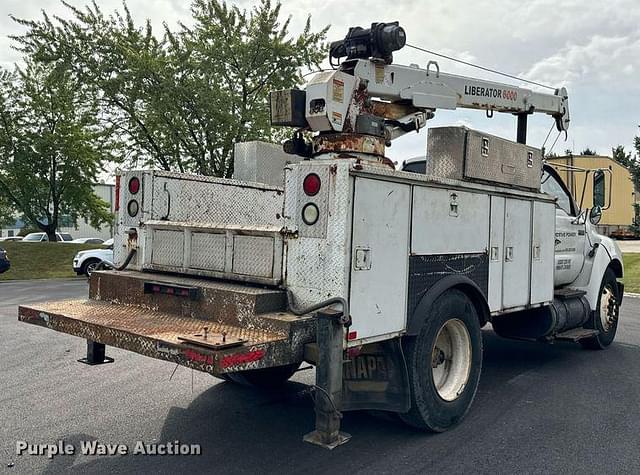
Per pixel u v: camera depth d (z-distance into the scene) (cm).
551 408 496
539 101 677
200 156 1945
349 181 345
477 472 367
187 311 391
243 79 1925
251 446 408
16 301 1238
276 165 589
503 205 494
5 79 2491
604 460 388
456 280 427
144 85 1853
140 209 460
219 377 561
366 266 358
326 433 335
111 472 364
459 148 445
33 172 2592
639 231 4472
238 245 395
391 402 393
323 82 443
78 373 603
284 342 335
